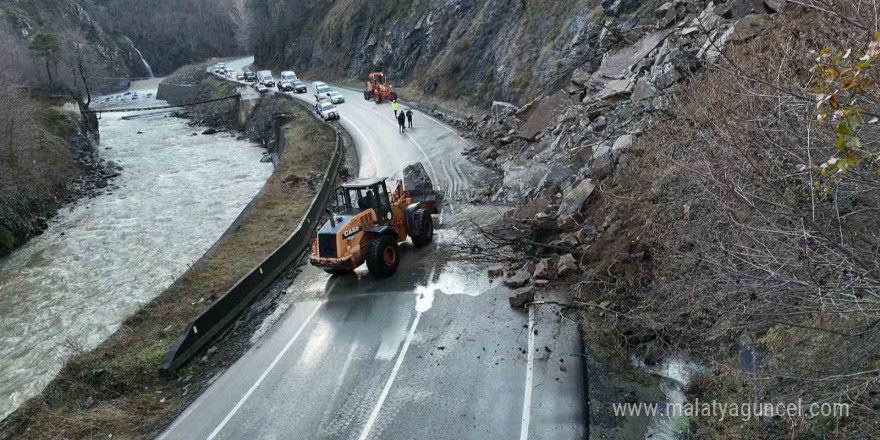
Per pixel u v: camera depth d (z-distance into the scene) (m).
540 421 8.35
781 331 7.96
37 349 15.58
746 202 7.24
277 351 11.31
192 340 11.70
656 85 15.93
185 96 83.19
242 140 49.22
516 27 37.72
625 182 13.75
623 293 11.12
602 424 8.16
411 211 15.48
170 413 9.76
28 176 31.23
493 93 36.75
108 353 11.76
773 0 15.01
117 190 33.41
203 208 28.14
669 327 9.81
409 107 43.59
